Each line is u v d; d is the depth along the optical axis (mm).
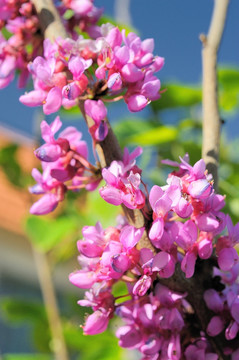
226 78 479
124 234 220
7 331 1076
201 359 230
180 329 230
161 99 485
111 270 221
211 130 261
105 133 237
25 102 244
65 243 549
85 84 234
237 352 233
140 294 218
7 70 277
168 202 219
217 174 255
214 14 280
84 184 254
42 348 570
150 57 240
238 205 420
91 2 283
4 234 1033
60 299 1030
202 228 222
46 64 241
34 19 277
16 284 1128
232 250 231
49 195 258
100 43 238
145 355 237
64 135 253
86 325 236
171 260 220
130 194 224
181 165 228
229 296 234
